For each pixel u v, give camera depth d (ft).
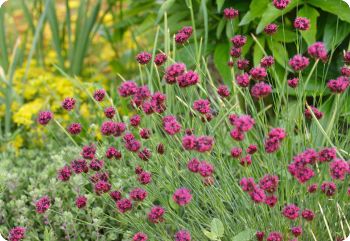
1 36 14.66
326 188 7.26
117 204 7.82
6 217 9.86
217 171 8.27
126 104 12.05
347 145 8.87
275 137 6.91
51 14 14.94
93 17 14.83
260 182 7.07
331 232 8.17
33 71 15.31
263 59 8.59
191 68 11.96
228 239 8.14
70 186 10.14
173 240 8.55
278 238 7.28
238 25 10.89
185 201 6.97
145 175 7.81
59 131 12.34
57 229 9.56
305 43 11.34
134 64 15.64
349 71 8.27
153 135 8.80
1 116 13.84
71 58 15.14
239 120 6.80
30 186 9.67
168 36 9.80
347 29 10.59
